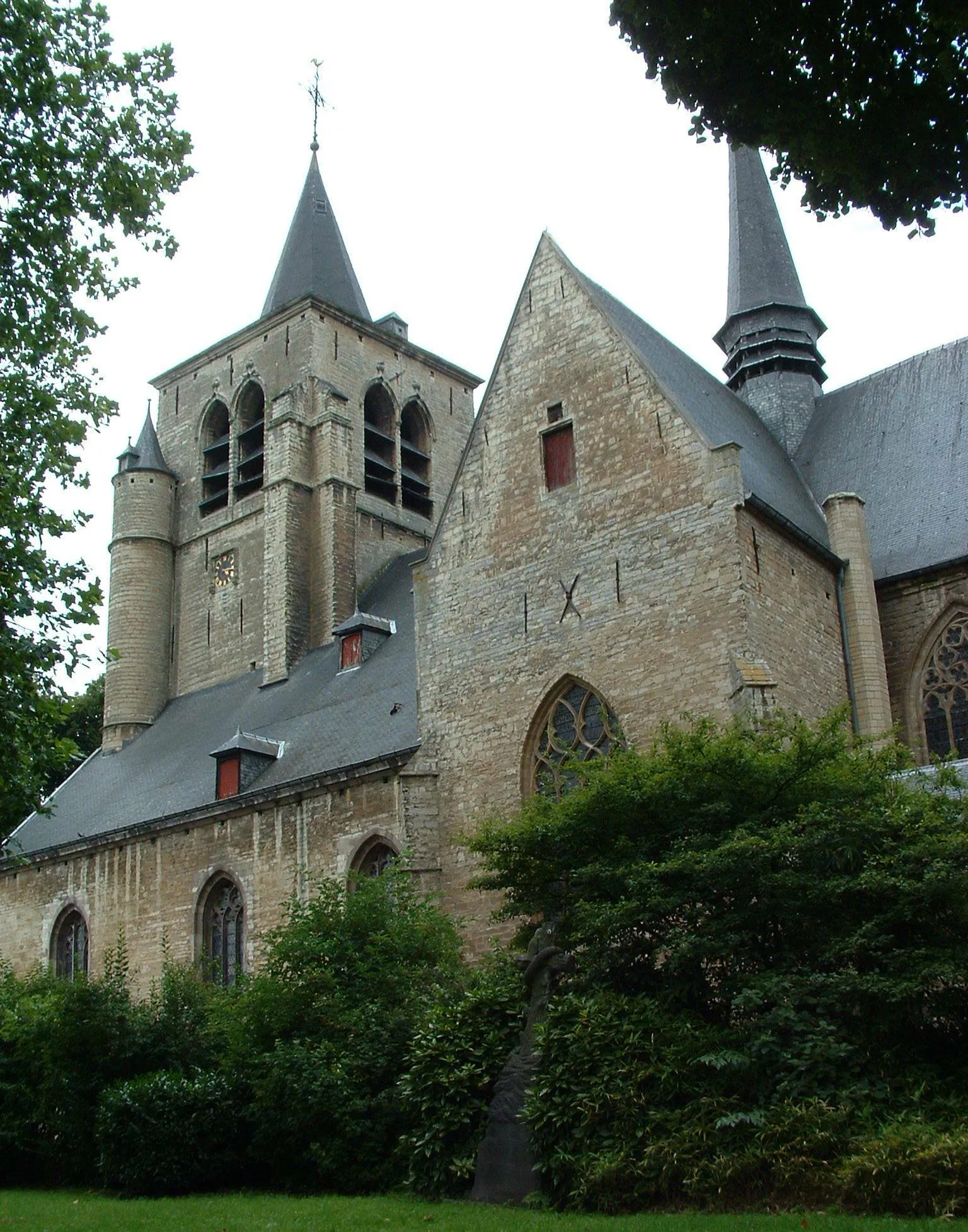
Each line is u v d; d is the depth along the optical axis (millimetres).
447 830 31578
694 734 21484
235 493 53781
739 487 28547
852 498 31969
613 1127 17266
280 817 37500
